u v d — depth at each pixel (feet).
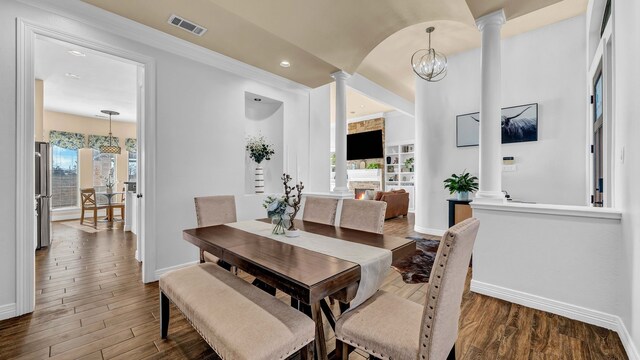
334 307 7.86
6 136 6.93
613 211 6.57
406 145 29.63
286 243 6.07
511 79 13.93
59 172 22.80
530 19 12.54
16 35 7.02
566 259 7.19
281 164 14.29
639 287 5.25
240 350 3.75
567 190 12.57
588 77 11.71
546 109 13.05
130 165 26.53
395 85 19.63
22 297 7.18
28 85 7.21
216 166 11.34
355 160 32.55
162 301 6.15
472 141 15.42
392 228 19.25
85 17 8.06
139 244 11.82
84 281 9.57
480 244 8.60
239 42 10.26
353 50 10.82
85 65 13.51
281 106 14.35
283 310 4.66
